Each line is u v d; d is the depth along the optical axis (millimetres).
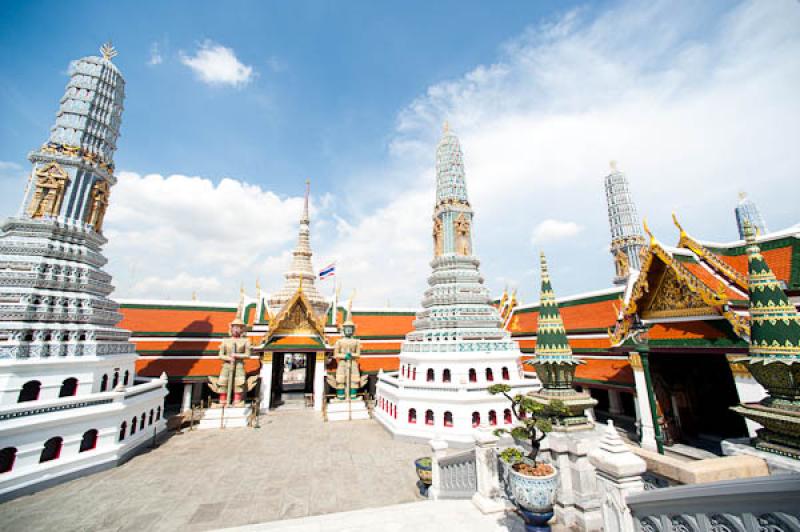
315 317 41031
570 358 11664
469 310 32844
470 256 36125
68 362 21328
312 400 43312
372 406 40719
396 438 28734
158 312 42781
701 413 26000
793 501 4016
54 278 23359
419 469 18547
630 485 6816
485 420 27094
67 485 19609
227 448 26797
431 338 32156
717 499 4926
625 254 54906
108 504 17547
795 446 7395
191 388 39250
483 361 29562
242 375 36062
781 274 20562
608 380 28812
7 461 18141
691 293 19953
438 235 38125
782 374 8039
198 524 15836
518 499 9797
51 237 24047
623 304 27453
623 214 55750
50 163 24797
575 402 11016
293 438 29516
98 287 25438
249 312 46906
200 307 44875
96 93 27469
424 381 30359
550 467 9961
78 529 15289
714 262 22641
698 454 22016
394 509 13102
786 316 8484
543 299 12656
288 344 40062
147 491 19094
